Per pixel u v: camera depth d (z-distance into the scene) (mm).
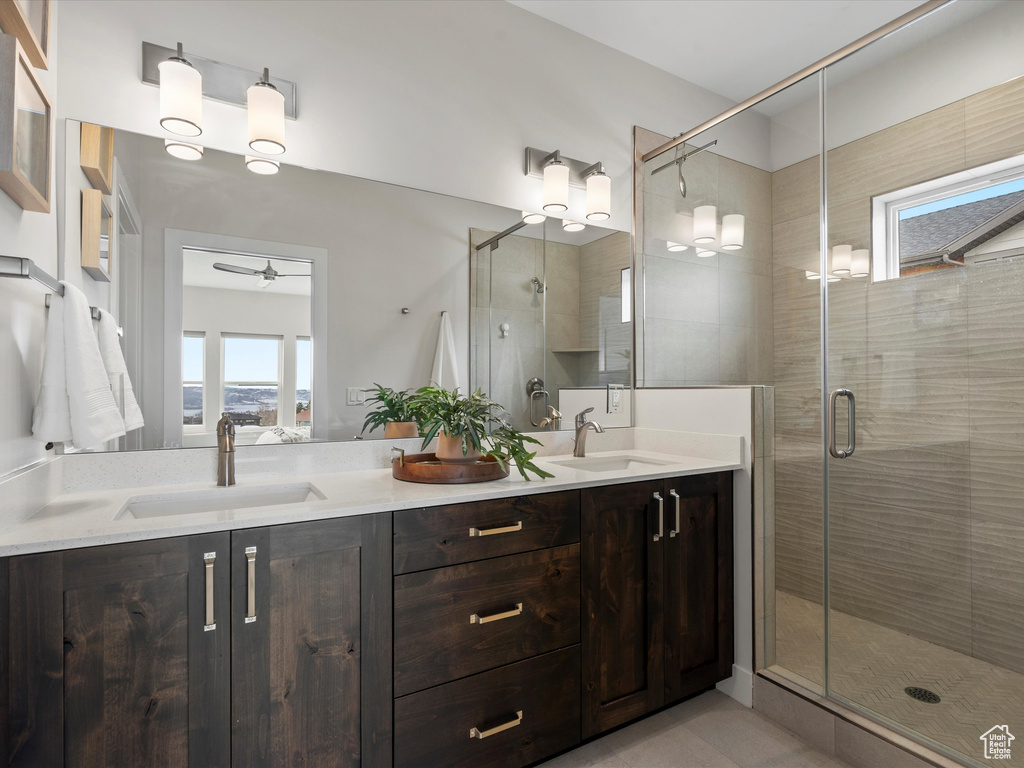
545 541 1574
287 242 1781
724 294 2379
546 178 2262
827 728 1685
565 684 1607
